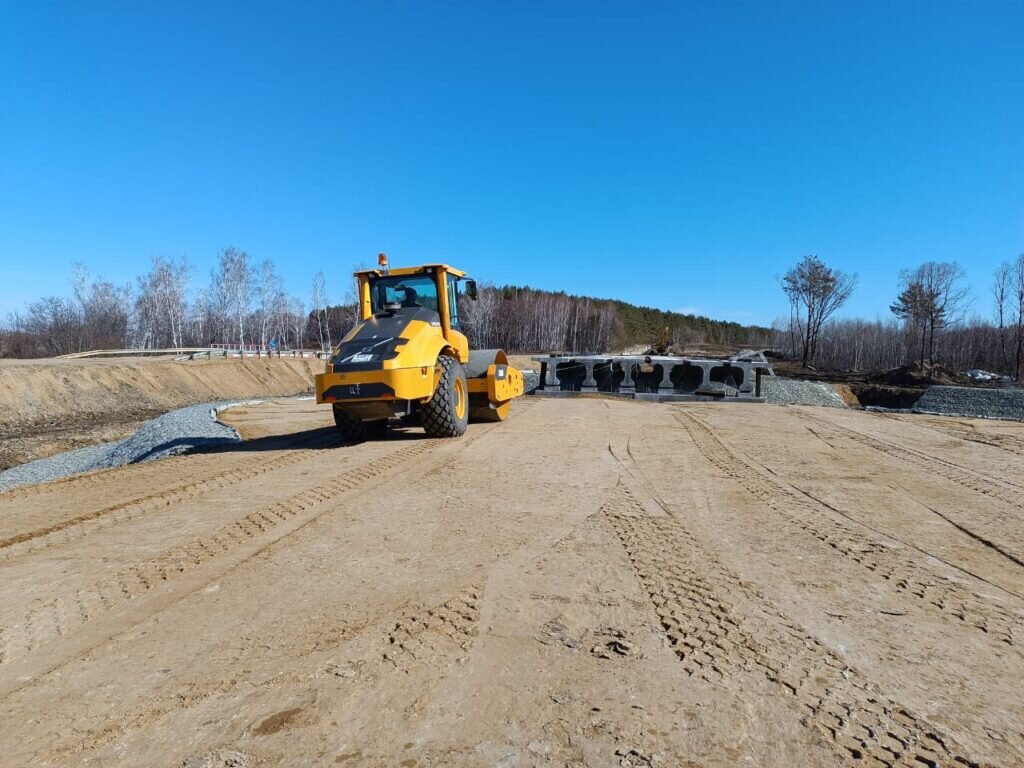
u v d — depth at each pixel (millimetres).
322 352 53500
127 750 1943
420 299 9039
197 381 31969
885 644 2639
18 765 1875
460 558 3637
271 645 2619
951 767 1843
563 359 18547
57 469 14125
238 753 1914
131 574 3482
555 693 2230
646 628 2748
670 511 4688
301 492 5293
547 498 5023
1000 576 3482
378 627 2768
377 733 2006
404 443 7844
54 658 2555
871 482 5914
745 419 11234
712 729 2020
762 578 3367
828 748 1927
